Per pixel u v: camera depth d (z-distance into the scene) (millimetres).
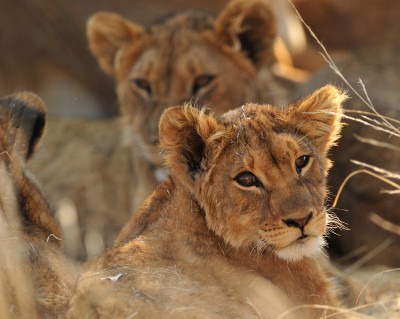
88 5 20734
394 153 12156
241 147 8195
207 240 8172
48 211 9281
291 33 17469
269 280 8188
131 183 15125
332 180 12797
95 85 20656
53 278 7797
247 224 8195
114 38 14141
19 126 9953
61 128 17391
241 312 7188
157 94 12930
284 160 8164
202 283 7523
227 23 13156
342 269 11781
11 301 7312
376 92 13062
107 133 17016
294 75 16688
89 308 6871
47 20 20656
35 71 20719
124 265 7617
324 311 7863
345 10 18156
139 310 6742
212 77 12922
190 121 8312
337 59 15102
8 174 8922
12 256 7699
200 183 8289
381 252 12102
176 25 13547
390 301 9039
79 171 15883
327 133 8820
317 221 8242
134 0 20625
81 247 13805
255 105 8734
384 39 15547
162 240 8008
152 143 12766
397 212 12062
